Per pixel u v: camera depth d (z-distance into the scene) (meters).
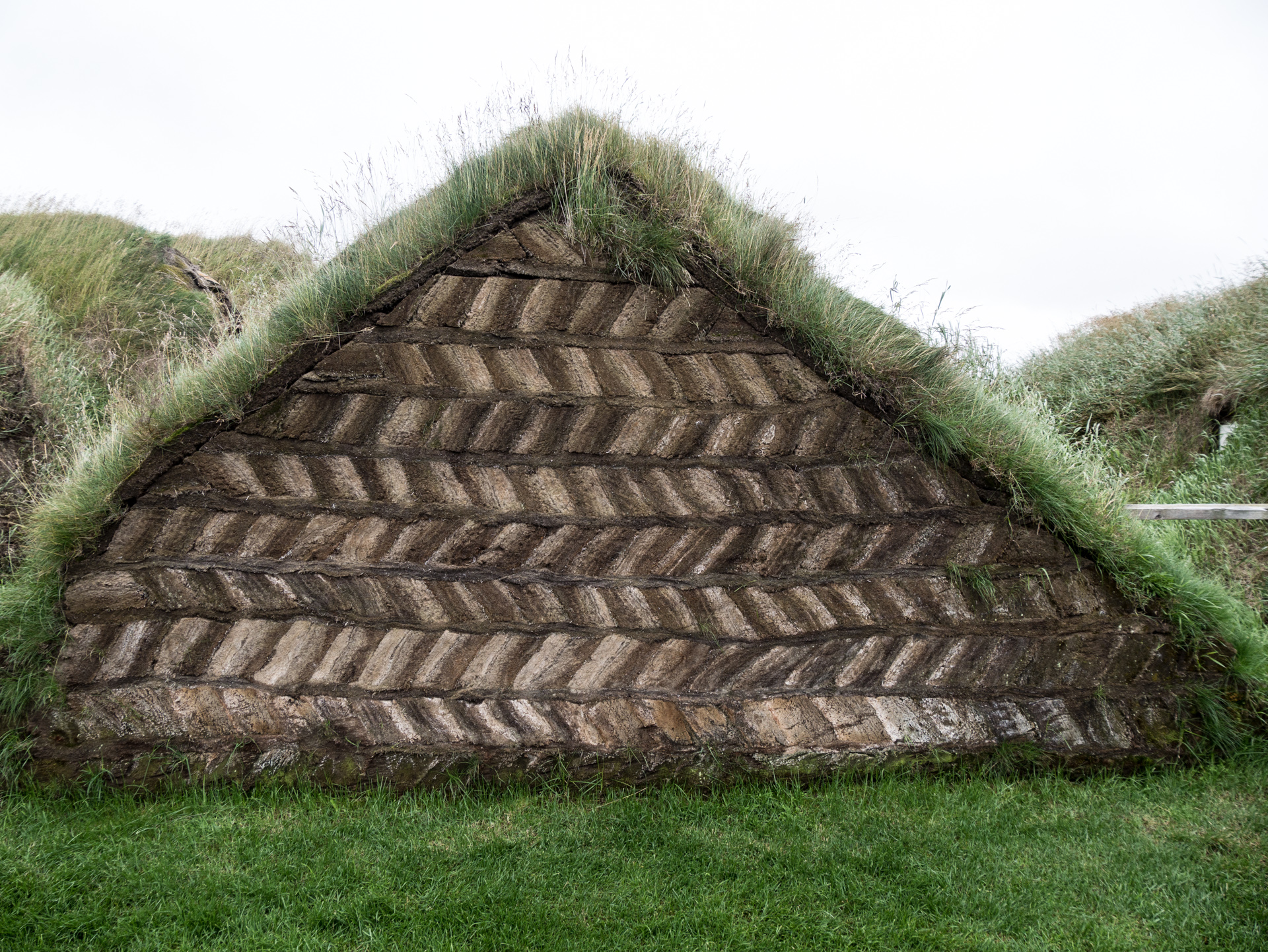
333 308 3.85
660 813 3.48
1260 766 3.83
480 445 3.89
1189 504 6.17
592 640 3.86
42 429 6.15
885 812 3.49
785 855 3.13
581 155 4.10
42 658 3.66
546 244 4.01
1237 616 4.33
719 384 4.02
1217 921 2.76
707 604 3.93
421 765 3.62
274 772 3.58
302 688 3.72
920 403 4.00
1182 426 9.23
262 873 2.97
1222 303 10.01
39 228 9.55
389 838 3.21
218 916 2.72
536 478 3.91
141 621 3.70
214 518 3.77
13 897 2.77
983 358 4.88
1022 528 4.06
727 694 3.87
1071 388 10.73
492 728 3.71
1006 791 3.65
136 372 7.30
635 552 3.93
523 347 3.95
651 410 3.98
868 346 4.05
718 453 4.00
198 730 3.64
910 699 3.90
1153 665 4.05
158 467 3.75
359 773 3.59
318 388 3.84
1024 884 2.98
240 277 9.70
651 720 3.77
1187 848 3.20
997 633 4.00
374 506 3.84
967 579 4.01
